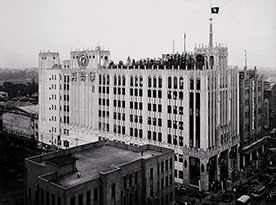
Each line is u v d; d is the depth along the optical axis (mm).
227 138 118312
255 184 109500
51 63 157625
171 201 92812
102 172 74312
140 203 83875
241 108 128625
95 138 142250
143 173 83688
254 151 134500
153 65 126375
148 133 124438
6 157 134375
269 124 160375
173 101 116000
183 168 112875
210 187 109250
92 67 142375
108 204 74375
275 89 159750
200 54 121375
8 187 103250
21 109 168625
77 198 68812
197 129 109938
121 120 133125
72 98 150125
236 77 122375
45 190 71375
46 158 87938
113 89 135000
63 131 154375
